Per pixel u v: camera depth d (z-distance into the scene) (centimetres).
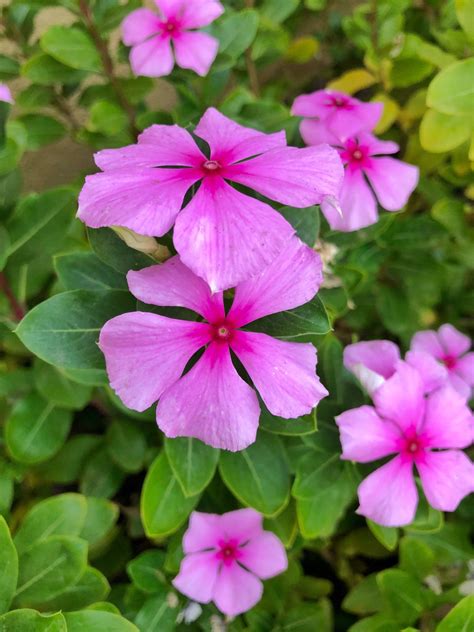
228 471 17
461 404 16
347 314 26
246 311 13
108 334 12
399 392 16
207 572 18
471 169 24
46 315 14
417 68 25
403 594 18
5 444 21
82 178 24
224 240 11
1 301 19
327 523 18
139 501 24
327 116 20
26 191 28
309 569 24
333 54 33
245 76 28
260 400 14
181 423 13
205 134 13
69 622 13
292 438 18
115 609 15
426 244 24
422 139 22
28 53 24
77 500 16
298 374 12
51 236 19
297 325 13
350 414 15
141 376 12
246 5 26
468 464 16
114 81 23
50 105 25
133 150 13
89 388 20
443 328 21
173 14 21
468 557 20
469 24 21
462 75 20
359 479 17
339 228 19
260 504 17
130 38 21
